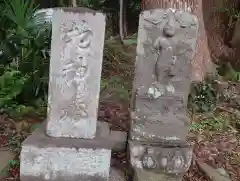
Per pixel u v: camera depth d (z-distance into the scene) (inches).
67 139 133.3
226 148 168.7
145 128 134.4
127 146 143.4
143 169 132.1
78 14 127.0
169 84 133.7
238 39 297.9
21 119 182.2
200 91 218.7
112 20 471.8
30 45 204.2
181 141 135.3
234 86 250.4
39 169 127.9
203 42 246.2
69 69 130.9
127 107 204.8
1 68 203.2
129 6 494.0
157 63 131.5
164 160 130.6
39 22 214.1
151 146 131.8
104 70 283.1
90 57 130.4
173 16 128.7
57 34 128.6
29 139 130.6
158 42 130.3
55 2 350.9
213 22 293.1
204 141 174.7
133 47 350.3
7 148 161.3
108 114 191.5
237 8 307.1
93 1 452.4
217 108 216.4
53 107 132.9
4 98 185.8
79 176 129.4
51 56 130.3
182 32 130.1
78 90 131.9
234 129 193.3
